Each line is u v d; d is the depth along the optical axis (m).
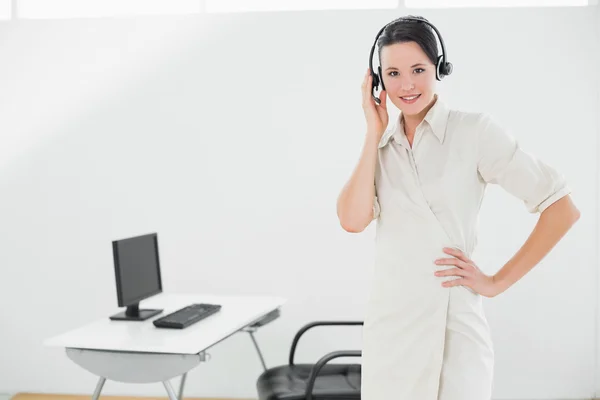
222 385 4.12
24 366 4.25
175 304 3.45
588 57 3.84
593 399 3.88
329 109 4.02
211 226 4.12
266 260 4.09
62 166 4.21
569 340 3.90
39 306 4.23
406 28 1.49
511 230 3.90
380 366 1.58
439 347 1.52
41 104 4.21
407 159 1.58
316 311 4.06
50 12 4.23
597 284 3.87
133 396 4.19
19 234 4.24
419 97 1.52
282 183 4.07
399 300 1.56
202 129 4.11
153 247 3.38
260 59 4.06
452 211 1.53
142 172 4.16
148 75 4.14
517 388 3.93
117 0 4.19
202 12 4.11
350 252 4.03
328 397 2.68
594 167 3.86
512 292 3.92
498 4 3.93
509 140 1.52
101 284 4.20
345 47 4.00
